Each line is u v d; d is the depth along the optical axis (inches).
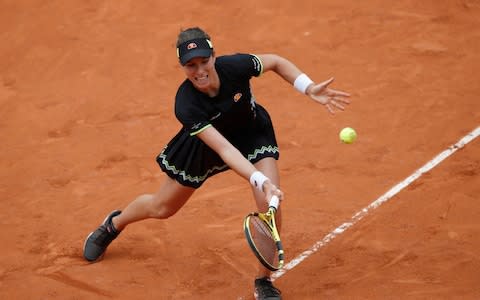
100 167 1257.4
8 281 967.0
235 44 1680.6
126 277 965.2
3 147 1341.0
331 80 824.3
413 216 1059.9
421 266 946.7
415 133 1296.8
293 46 1652.3
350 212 1082.1
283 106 1423.5
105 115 1437.0
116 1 1889.8
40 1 1920.5
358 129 1323.8
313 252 995.3
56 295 934.4
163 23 1786.4
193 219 1090.1
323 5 1803.6
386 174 1177.4
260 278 873.5
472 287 900.0
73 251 1024.2
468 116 1338.6
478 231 1011.9
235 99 803.4
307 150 1268.5
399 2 1797.5
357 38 1660.9
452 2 1781.5
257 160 842.8
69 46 1712.6
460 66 1521.9
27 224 1099.3
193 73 769.6
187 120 786.2
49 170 1254.3
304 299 898.1
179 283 948.6
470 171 1163.9
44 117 1440.7
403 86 1460.4
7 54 1700.3
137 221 993.5
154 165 1256.2
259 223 799.1
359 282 924.6
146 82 1551.4
